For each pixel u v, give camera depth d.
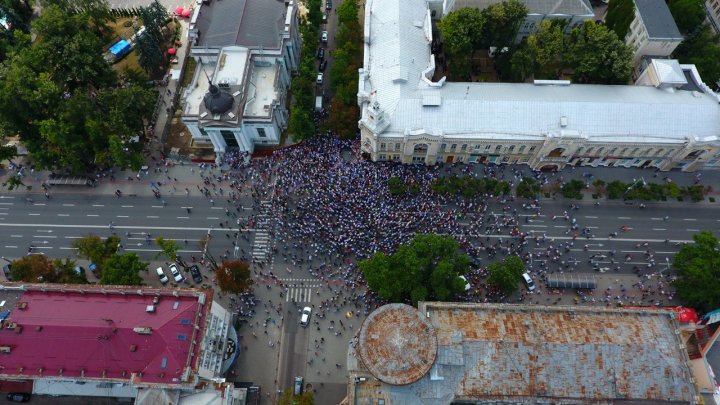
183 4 158.62
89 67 125.12
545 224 111.69
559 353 78.06
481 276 103.50
